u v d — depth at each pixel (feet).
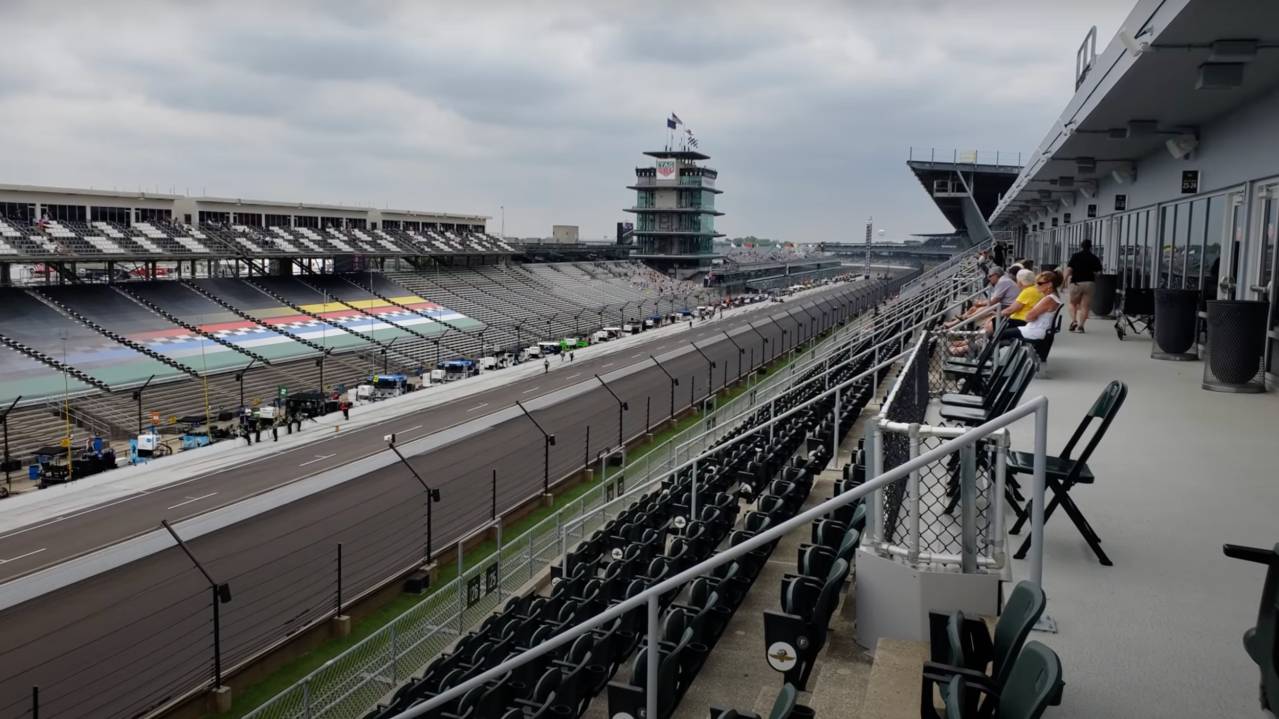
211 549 83.61
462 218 393.91
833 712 13.67
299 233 284.82
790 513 32.40
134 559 81.00
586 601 36.14
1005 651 11.03
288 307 243.40
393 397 178.09
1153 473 21.53
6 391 150.00
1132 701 11.53
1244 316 30.66
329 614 67.26
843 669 15.16
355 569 78.48
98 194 239.50
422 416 153.28
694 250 505.25
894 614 15.29
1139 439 24.88
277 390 180.75
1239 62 29.25
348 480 109.09
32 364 164.25
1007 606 11.50
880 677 13.00
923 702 11.10
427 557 78.95
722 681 21.71
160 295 222.89
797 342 249.14
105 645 63.10
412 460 119.44
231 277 255.70
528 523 94.07
